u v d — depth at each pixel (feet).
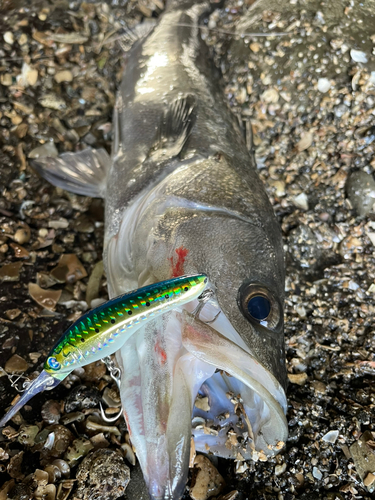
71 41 1.58
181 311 0.82
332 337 1.22
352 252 1.35
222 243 0.96
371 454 1.01
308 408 1.07
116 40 1.63
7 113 1.42
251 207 1.06
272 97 1.55
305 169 1.47
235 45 1.65
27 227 1.27
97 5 1.67
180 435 0.79
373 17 1.58
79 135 1.48
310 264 1.34
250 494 0.97
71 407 1.02
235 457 0.95
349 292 1.29
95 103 1.53
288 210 1.42
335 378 1.16
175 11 1.60
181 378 0.81
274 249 1.04
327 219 1.40
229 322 0.85
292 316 1.24
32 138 1.42
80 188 1.36
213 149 1.16
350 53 1.53
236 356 0.78
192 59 1.48
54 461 0.94
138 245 1.01
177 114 1.22
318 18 1.59
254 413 0.89
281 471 0.99
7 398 1.02
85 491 0.90
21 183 1.34
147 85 1.41
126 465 0.95
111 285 1.07
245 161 1.23
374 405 1.09
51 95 1.49
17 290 1.17
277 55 1.58
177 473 0.78
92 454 0.95
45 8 1.61
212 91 1.44
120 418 1.03
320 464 1.01
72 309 1.19
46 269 1.24
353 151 1.46
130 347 0.88
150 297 0.69
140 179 1.12
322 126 1.50
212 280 0.92
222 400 0.93
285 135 1.51
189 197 1.02
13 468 0.93
